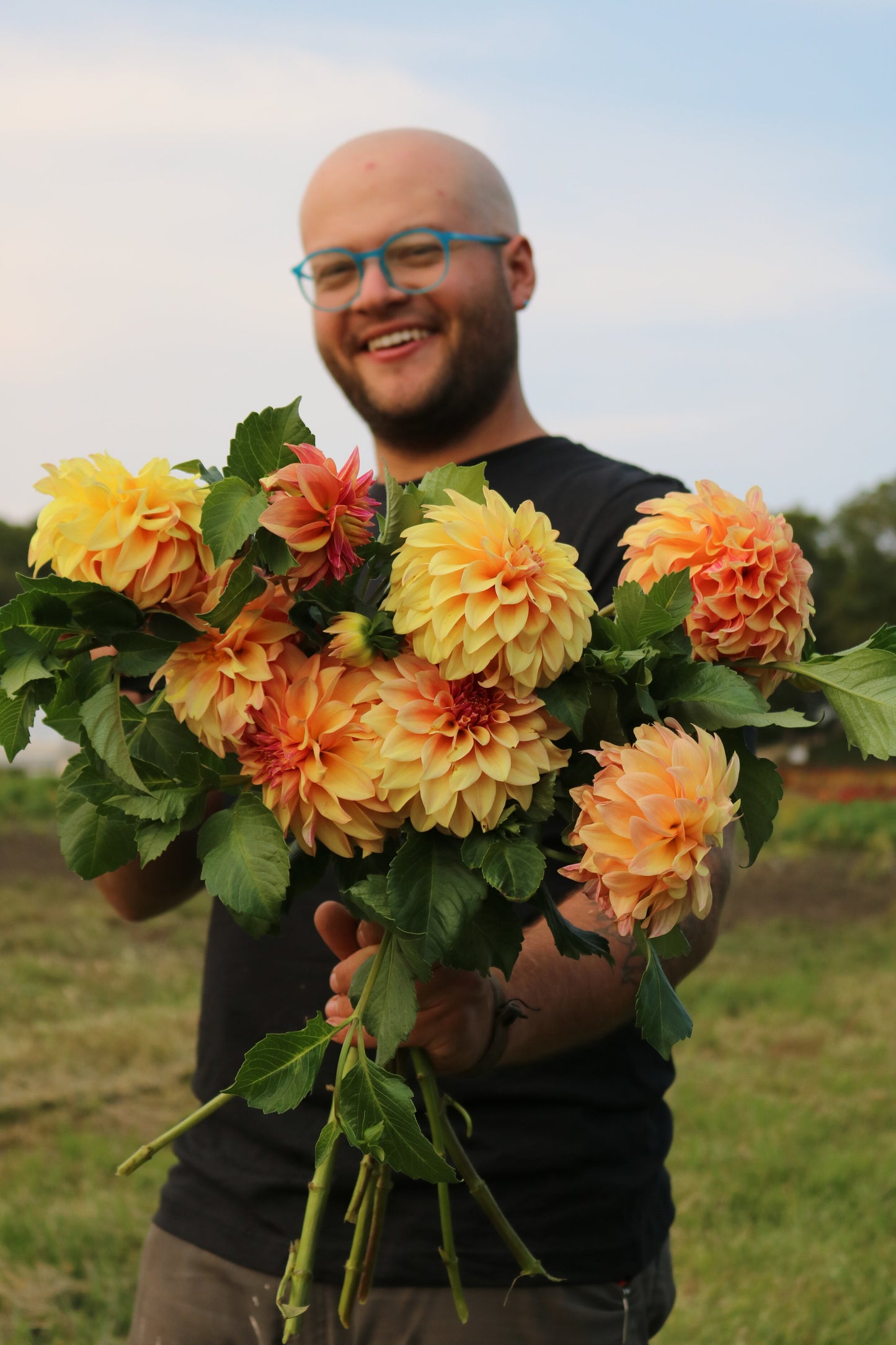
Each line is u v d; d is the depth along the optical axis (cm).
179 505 92
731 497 104
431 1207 147
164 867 174
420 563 93
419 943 94
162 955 754
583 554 161
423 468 203
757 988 724
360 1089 95
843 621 5181
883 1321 319
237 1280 156
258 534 92
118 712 92
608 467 173
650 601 98
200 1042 172
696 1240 370
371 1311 148
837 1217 388
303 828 97
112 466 93
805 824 1497
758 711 97
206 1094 167
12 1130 441
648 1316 159
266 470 96
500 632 89
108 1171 402
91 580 91
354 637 95
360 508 94
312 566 93
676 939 98
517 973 126
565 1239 146
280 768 92
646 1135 158
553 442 188
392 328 192
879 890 1147
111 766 91
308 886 110
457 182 195
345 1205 151
